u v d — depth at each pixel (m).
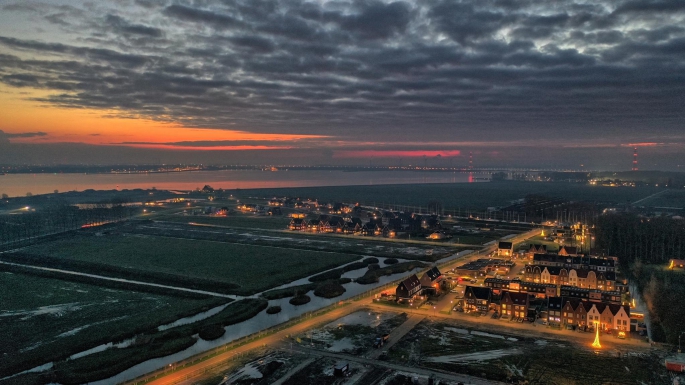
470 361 96.62
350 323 120.50
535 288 144.00
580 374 90.44
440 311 130.38
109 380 91.06
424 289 148.50
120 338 112.12
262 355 99.88
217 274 176.88
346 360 97.19
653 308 129.50
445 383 86.69
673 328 113.00
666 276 165.62
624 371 91.69
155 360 100.81
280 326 117.56
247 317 129.25
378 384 86.31
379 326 118.12
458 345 105.31
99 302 141.00
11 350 104.62
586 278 157.50
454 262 199.25
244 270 183.88
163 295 149.75
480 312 128.88
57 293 150.38
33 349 105.12
